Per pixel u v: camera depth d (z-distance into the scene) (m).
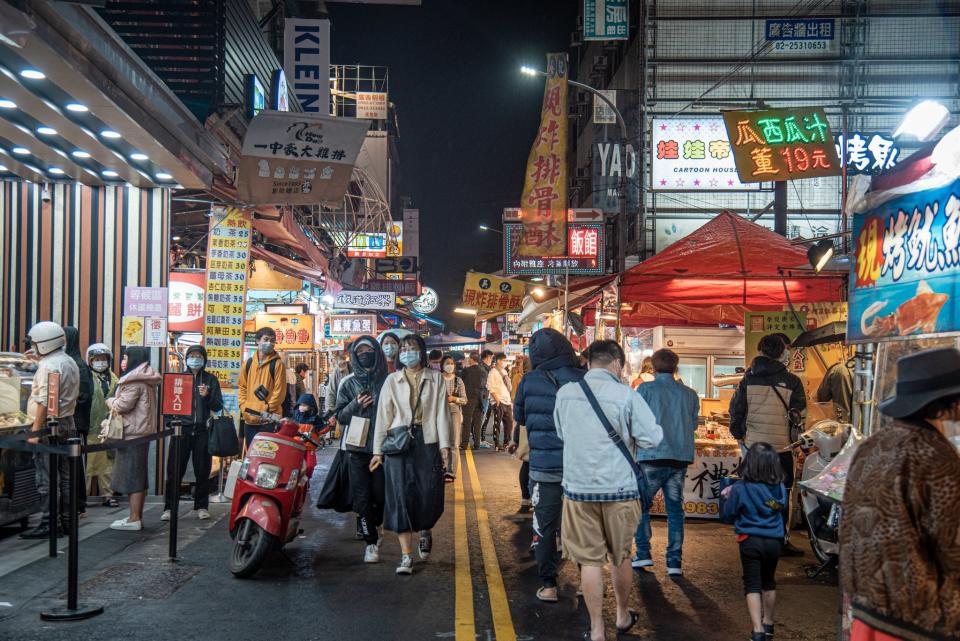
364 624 5.82
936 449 2.74
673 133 29.53
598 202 30.42
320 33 24.75
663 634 5.70
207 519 9.66
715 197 30.34
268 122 11.70
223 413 9.91
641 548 7.55
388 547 8.45
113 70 8.08
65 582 6.79
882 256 4.77
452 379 16.42
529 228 13.16
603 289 12.91
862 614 2.80
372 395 8.01
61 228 11.39
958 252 4.06
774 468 5.54
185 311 13.18
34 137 9.27
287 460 7.28
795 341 9.46
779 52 30.55
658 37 30.72
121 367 11.13
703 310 15.17
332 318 23.17
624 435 5.55
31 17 6.45
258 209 13.48
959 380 2.78
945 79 30.27
